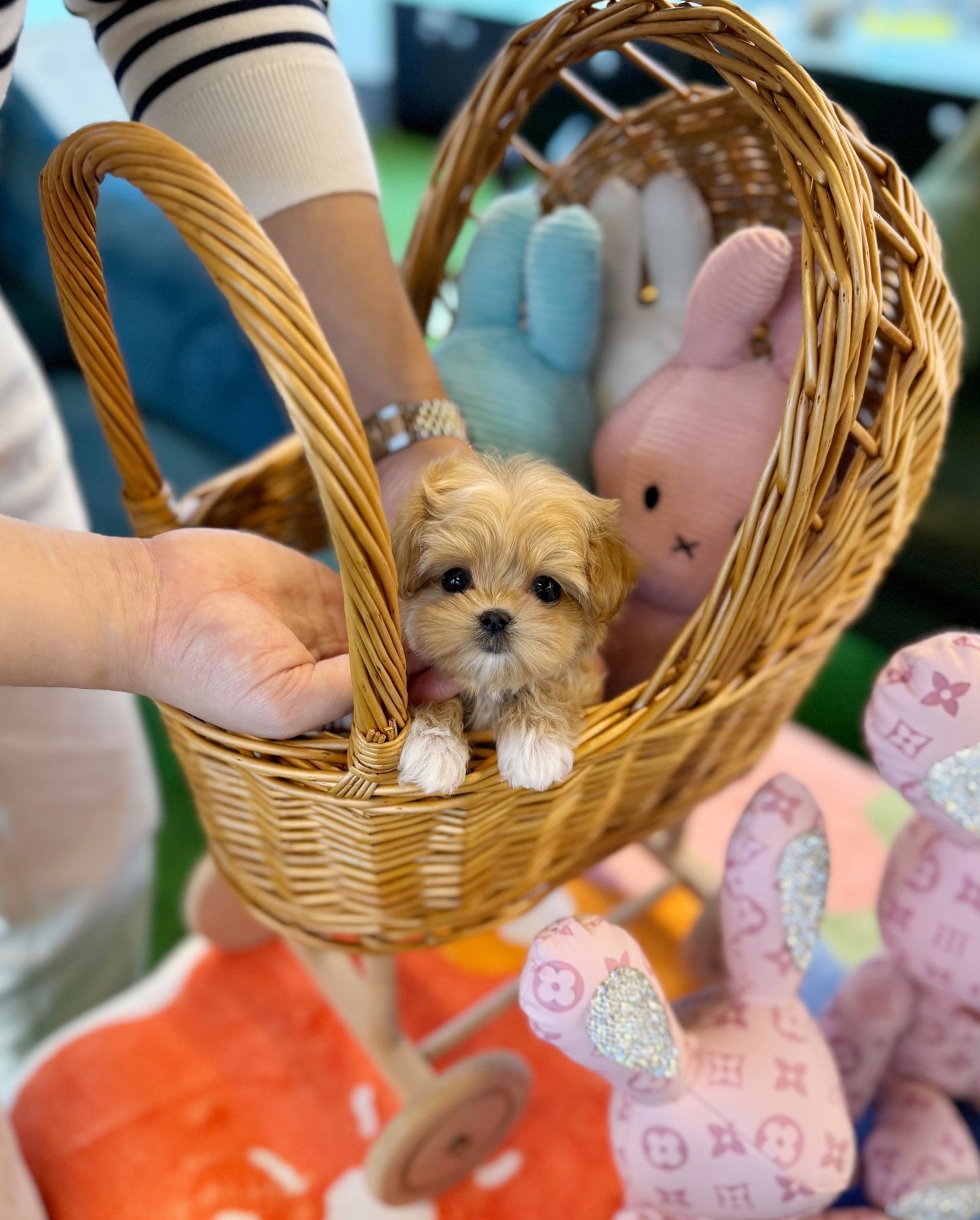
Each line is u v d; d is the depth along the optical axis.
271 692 0.34
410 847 0.39
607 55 1.34
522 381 0.53
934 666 0.40
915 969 0.47
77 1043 0.60
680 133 0.58
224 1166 0.55
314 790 0.36
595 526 0.40
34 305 1.05
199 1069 0.60
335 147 0.45
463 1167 0.55
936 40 1.40
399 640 0.32
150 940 0.72
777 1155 0.41
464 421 0.51
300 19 0.44
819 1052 0.44
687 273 0.56
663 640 0.51
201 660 0.34
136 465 0.47
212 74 0.42
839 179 0.34
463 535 0.39
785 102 0.35
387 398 0.47
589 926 0.40
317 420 0.28
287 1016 0.62
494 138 0.53
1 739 0.53
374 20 2.08
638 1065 0.40
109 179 1.02
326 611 0.41
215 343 0.95
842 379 0.34
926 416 0.42
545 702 0.38
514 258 0.56
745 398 0.49
